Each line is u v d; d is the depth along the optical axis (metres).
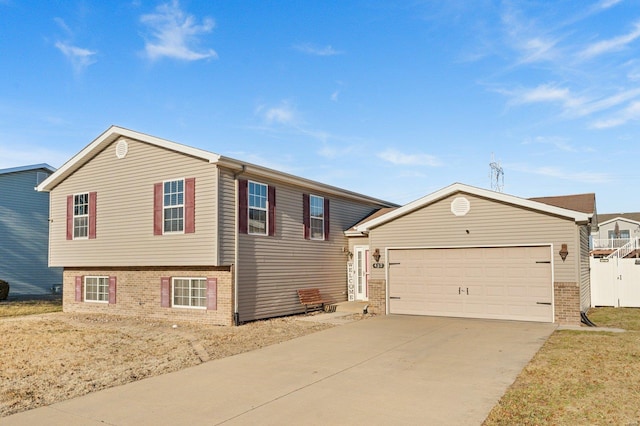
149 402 7.01
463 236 15.38
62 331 13.57
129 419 6.32
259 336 12.59
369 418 6.19
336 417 6.25
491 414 6.17
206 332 13.38
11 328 14.14
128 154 16.72
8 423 6.18
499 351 10.07
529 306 14.28
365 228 17.06
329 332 13.02
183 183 15.22
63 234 18.39
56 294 26.64
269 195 16.55
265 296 16.03
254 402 6.95
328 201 19.92
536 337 11.55
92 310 17.91
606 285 19.62
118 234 16.75
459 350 10.27
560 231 13.91
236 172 15.18
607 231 48.06
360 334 12.58
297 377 8.31
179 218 15.27
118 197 16.89
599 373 7.96
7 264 25.36
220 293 14.87
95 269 18.00
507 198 14.57
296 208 17.92
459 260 15.49
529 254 14.38
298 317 16.56
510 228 14.64
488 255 15.02
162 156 15.80
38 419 6.33
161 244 15.59
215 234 14.38
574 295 13.64
